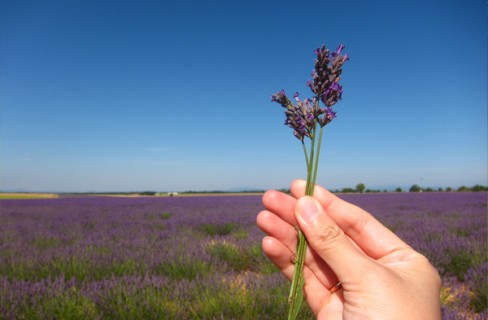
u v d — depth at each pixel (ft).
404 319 0.58
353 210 0.80
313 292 0.82
